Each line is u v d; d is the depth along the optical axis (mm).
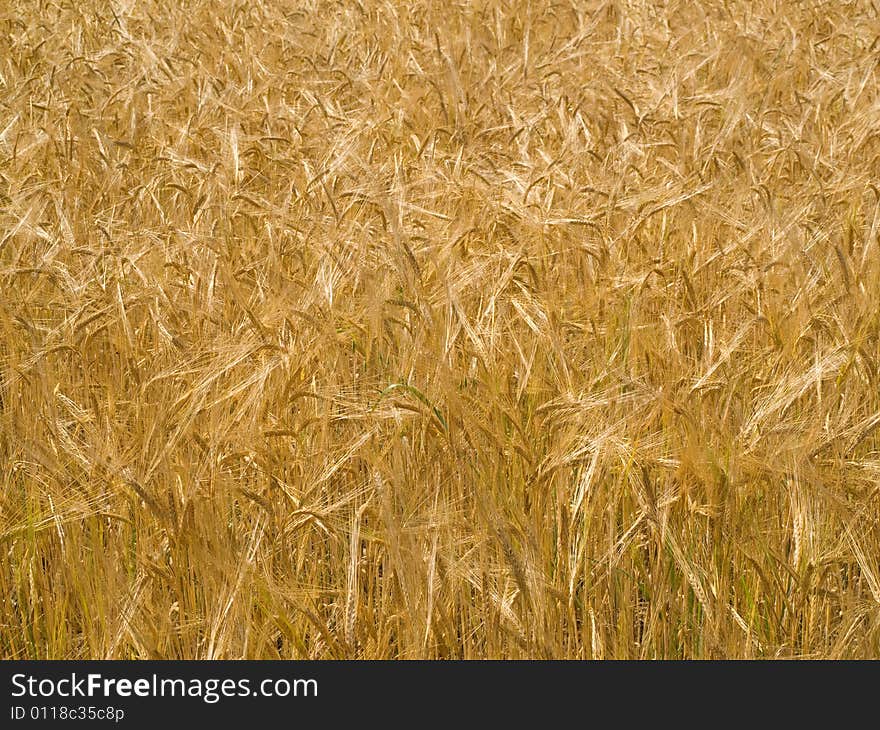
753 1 12266
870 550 3648
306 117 8016
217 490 3518
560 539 3502
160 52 10008
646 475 3387
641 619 3770
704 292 5043
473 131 7723
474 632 3539
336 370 4277
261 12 12141
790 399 3924
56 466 3639
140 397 4012
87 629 3541
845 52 10500
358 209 5895
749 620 3566
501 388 4152
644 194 6059
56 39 10844
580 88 8703
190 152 7477
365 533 3617
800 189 6406
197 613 3424
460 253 5289
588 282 5121
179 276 5078
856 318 4445
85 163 7105
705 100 8227
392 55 9938
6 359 4250
